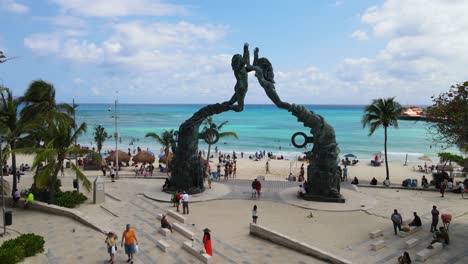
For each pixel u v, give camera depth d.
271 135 115.31
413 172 55.66
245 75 32.03
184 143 33.16
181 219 24.84
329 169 31.23
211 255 18.20
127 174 46.44
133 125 145.25
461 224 24.97
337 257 17.75
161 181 40.50
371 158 75.31
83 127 29.64
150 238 21.06
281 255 18.94
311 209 28.95
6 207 27.62
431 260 18.56
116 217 25.70
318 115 31.88
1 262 15.68
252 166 61.41
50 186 28.14
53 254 18.08
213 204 30.34
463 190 35.50
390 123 43.00
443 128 23.97
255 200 31.78
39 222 23.67
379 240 21.62
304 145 32.62
